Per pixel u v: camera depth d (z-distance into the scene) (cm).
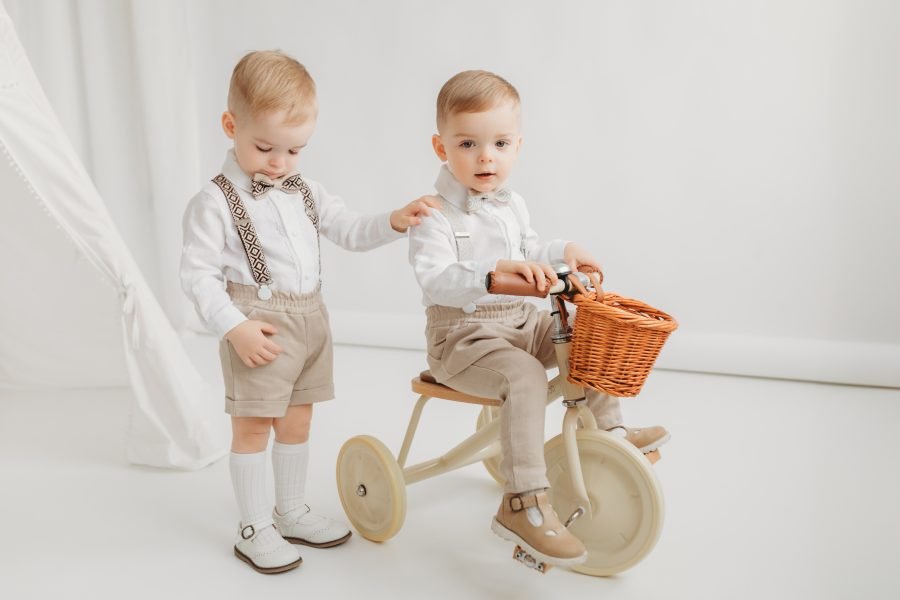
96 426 249
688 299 318
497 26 323
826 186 295
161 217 362
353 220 178
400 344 350
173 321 369
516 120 162
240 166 164
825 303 301
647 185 315
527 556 146
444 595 155
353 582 160
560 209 327
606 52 312
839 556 169
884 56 281
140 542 177
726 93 301
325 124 351
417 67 336
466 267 151
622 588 157
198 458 218
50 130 200
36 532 181
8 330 274
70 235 202
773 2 290
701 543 175
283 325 164
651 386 293
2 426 248
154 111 353
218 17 355
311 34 346
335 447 231
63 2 353
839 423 252
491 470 205
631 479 154
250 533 168
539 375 151
